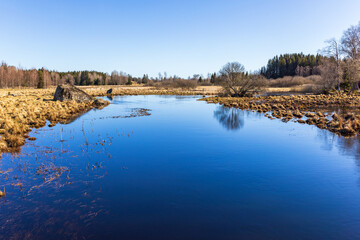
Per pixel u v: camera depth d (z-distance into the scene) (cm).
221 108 3228
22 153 1177
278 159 1118
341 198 743
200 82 13612
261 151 1247
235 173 948
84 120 2216
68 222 602
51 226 585
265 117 2412
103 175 914
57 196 740
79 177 892
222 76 5131
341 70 4838
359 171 966
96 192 771
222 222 607
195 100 4603
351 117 2039
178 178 895
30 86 10369
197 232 566
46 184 825
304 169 992
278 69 15000
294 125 1962
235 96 5119
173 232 565
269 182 861
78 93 3825
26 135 1538
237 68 4959
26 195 744
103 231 567
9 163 1035
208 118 2356
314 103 3447
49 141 1423
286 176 918
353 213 655
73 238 540
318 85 5853
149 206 686
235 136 1584
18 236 547
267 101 4006
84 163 1052
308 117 2328
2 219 613
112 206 684
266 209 673
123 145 1355
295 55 16212
